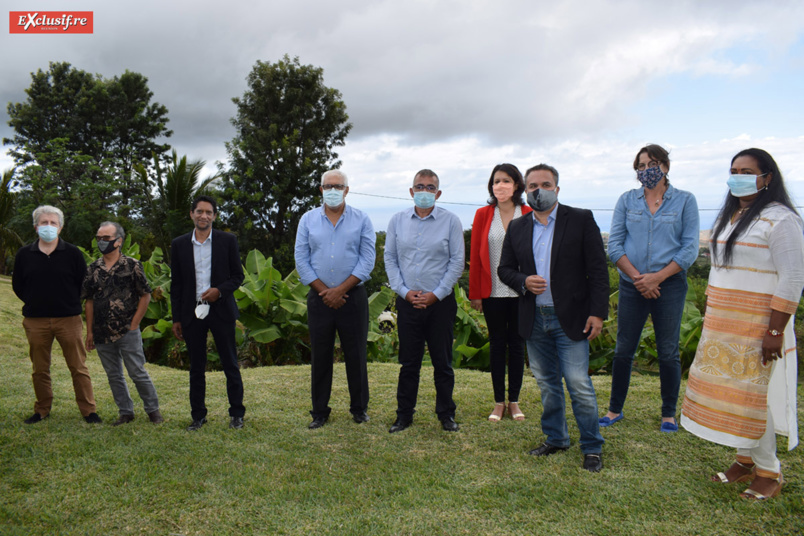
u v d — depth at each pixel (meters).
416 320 3.86
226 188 23.56
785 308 2.46
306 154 24.30
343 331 3.98
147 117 31.05
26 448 3.50
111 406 4.57
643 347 6.80
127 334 4.00
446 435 3.75
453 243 3.83
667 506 2.63
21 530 2.48
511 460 3.27
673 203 3.58
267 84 24.00
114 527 2.54
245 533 2.49
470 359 7.09
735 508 2.59
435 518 2.59
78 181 23.08
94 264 4.00
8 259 19.44
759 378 2.57
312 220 4.02
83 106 29.31
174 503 2.76
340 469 3.20
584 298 3.12
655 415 4.02
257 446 3.59
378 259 23.58
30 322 4.02
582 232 3.11
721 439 2.65
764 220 2.56
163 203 20.45
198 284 3.92
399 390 3.96
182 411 4.46
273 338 7.26
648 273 3.56
